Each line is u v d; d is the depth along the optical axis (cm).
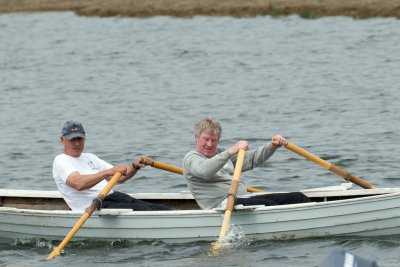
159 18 14100
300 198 3541
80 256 3353
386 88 7700
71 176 3469
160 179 4688
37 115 7131
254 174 4731
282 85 8181
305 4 13400
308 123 6259
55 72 9800
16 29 13950
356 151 5219
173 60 10288
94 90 8444
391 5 12656
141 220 3462
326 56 9888
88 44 12031
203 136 3441
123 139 5922
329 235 3453
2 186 4681
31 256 3388
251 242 3428
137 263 3238
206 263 3195
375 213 3428
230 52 10619
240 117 6656
